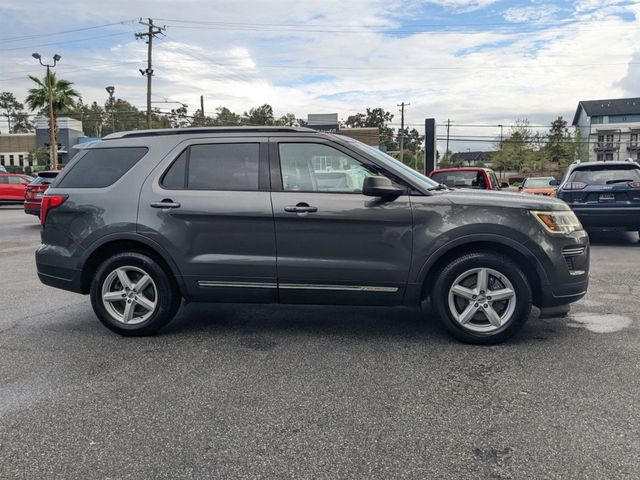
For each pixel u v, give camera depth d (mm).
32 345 4484
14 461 2664
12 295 6406
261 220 4375
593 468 2539
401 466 2584
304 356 4141
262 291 4488
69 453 2734
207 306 5758
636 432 2875
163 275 4594
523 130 71875
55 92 37812
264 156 4520
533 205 4230
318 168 4453
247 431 2945
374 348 4312
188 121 69438
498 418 3062
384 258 4297
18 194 23781
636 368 3789
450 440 2822
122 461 2654
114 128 85875
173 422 3061
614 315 5176
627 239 11211
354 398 3357
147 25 34531
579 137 76062
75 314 5500
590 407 3180
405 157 80812
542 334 4609
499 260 4203
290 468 2578
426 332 4730
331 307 5672
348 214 4277
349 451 2725
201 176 4570
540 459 2625
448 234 4207
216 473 2541
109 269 4637
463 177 12875
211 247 4480
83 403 3328
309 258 4363
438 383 3576
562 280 4219
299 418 3092
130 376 3766
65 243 4730
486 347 4293
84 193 4715
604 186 9703
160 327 4676
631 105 81938
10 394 3473
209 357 4148
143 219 4535
